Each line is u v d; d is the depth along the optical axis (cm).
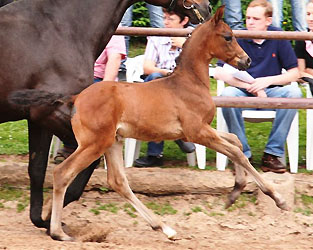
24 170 1141
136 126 907
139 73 1244
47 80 907
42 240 907
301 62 1243
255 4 1180
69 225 1049
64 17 930
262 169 1190
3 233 984
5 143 1345
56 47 914
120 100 896
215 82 1727
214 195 1127
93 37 943
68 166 891
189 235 1041
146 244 957
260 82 1158
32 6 927
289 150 1193
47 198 1037
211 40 930
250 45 1198
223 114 1166
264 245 965
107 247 872
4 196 1124
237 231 1065
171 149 1331
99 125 885
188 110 915
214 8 1867
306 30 1476
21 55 902
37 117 913
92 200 1123
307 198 1127
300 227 1071
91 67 938
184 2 984
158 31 1120
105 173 1134
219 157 1192
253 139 1383
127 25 1400
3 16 913
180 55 936
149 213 940
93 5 945
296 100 1114
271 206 1098
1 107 916
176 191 1128
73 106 900
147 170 1153
